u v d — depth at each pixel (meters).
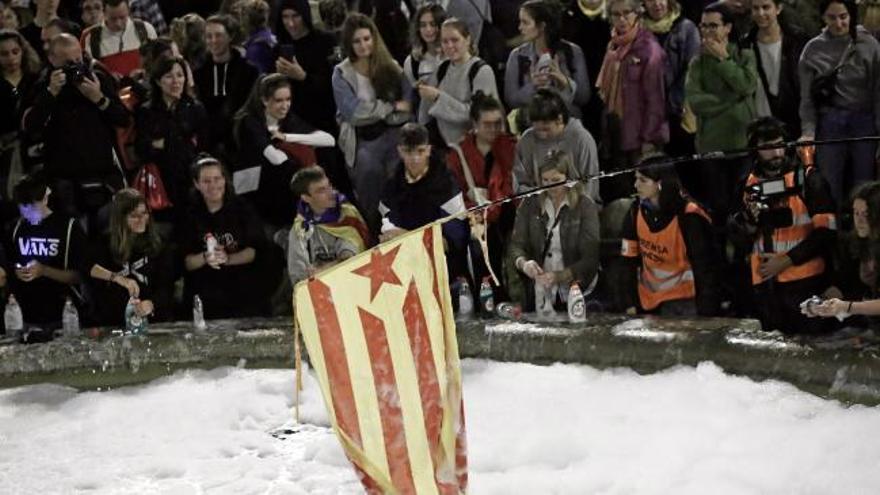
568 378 8.45
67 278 10.36
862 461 6.62
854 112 9.59
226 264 10.45
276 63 11.48
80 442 7.84
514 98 10.78
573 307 8.99
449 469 5.10
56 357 9.09
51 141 11.04
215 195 10.37
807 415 7.39
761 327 8.57
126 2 11.92
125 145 11.38
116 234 10.21
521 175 10.02
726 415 7.50
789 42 10.01
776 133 8.85
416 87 10.82
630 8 10.19
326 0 11.81
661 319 8.95
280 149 11.02
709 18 9.89
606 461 6.96
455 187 10.06
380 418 5.01
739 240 9.22
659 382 8.16
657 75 10.23
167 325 9.73
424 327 5.09
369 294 5.04
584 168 9.92
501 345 8.96
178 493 6.96
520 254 9.87
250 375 9.03
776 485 6.46
